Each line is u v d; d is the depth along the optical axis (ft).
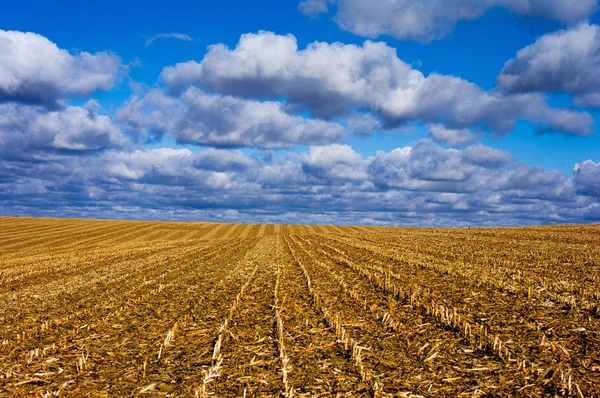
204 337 33.32
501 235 144.66
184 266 85.76
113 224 297.74
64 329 37.24
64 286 63.57
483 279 54.08
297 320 37.88
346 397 22.02
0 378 25.53
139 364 27.58
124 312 43.14
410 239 143.54
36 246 174.81
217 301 47.73
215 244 163.22
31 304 50.29
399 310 40.14
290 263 85.81
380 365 26.30
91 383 24.57
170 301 48.44
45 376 25.77
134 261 99.60
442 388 22.74
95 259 106.93
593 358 26.27
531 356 26.86
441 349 28.81
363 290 51.06
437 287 50.67
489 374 24.36
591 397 21.17
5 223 286.66
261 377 24.88
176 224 305.53
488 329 32.89
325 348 29.78
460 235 153.07
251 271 74.28
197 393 22.48
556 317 35.65
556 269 63.87
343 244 133.28
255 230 273.13
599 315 35.68
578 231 146.82
